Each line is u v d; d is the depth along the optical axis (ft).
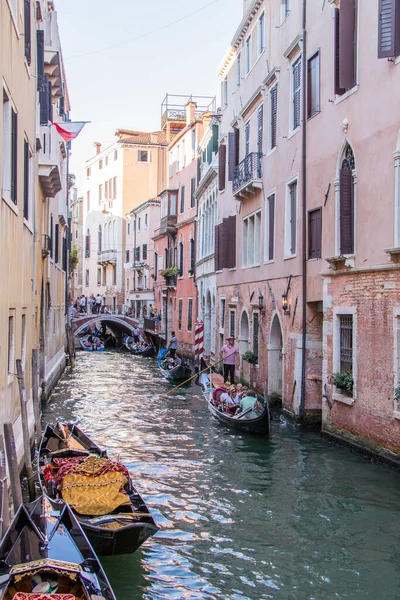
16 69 32.91
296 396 49.34
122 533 22.77
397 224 34.65
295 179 50.70
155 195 179.83
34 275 44.98
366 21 38.34
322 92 45.11
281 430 48.16
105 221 191.21
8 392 32.27
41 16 49.37
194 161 111.96
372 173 37.60
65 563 19.24
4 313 30.40
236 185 67.82
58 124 54.95
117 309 180.45
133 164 179.32
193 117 126.52
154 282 149.07
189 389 75.92
